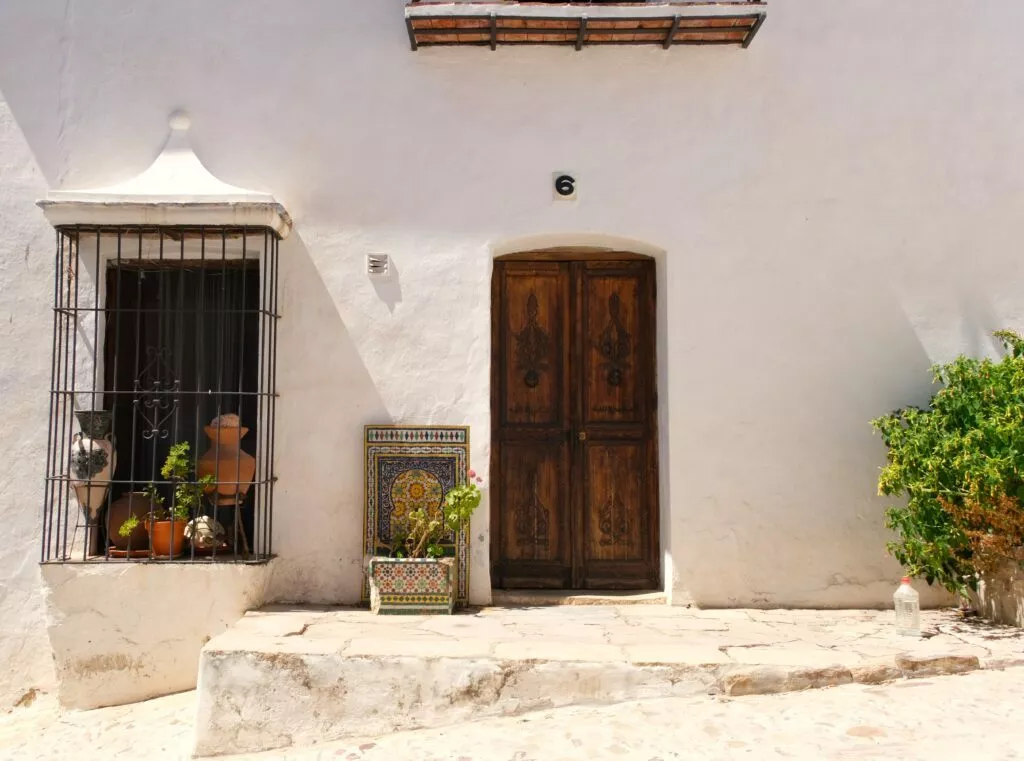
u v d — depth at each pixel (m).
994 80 6.05
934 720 3.88
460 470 5.72
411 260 5.91
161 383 5.97
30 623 5.66
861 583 5.80
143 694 5.25
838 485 5.85
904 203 5.99
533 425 6.23
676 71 6.01
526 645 4.55
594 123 5.98
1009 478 5.03
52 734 4.85
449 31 5.78
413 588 5.35
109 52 5.98
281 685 4.30
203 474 5.61
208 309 6.05
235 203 5.46
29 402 5.79
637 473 6.21
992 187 6.01
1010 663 4.48
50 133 5.95
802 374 5.89
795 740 3.75
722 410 5.86
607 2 5.95
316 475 5.80
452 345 5.87
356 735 4.25
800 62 6.03
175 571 5.27
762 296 5.92
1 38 6.00
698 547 5.78
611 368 6.27
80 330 5.81
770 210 5.96
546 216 5.93
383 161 5.96
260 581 5.48
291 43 6.00
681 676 4.28
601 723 4.03
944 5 6.08
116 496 5.86
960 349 5.94
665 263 5.97
